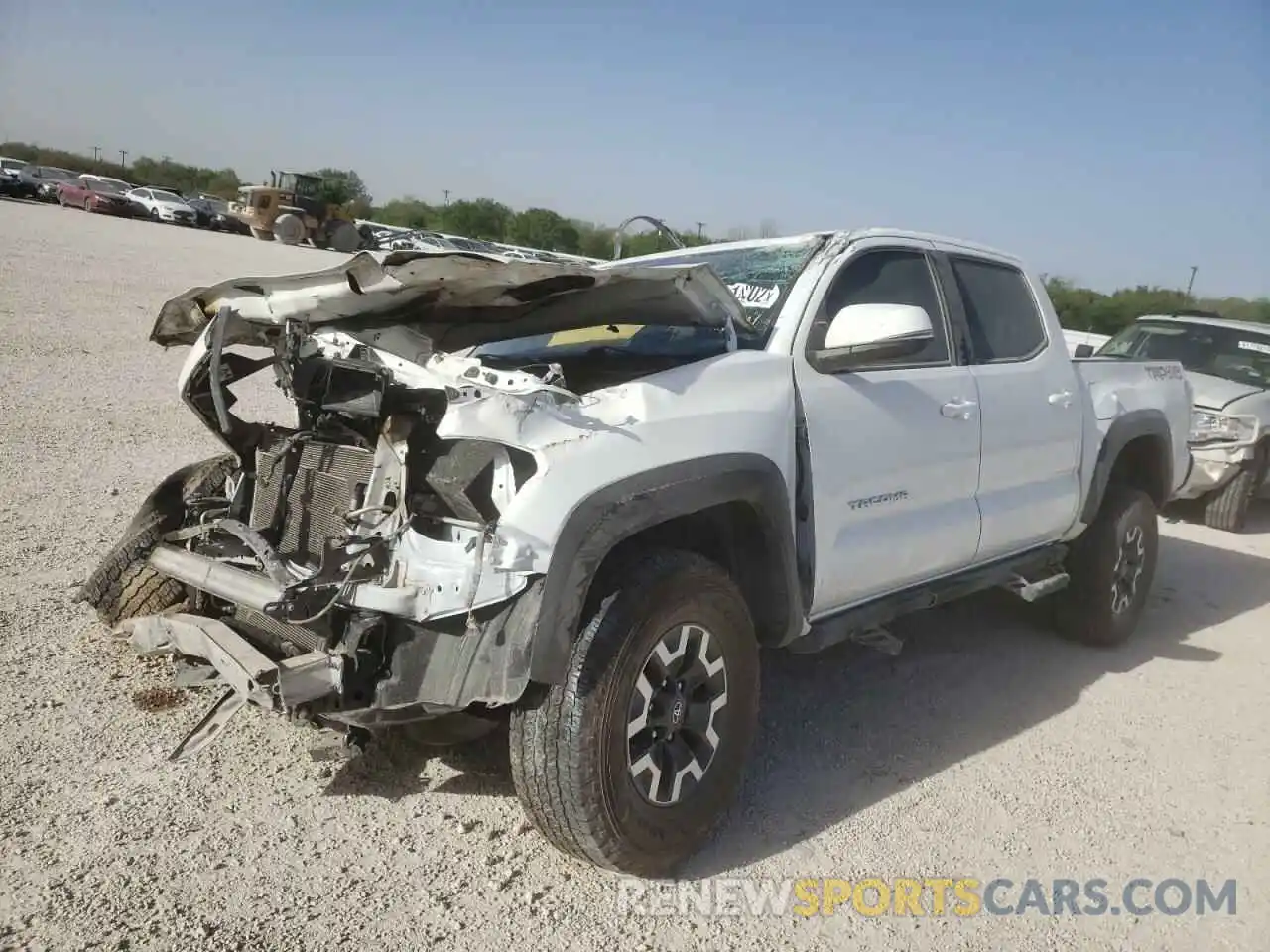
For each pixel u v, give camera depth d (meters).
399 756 3.66
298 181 40.34
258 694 2.84
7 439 7.09
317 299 3.12
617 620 2.87
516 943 2.74
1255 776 4.10
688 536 3.48
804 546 3.56
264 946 2.62
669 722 3.06
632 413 3.02
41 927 2.59
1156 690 4.97
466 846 3.16
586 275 2.89
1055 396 4.83
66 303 14.16
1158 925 3.09
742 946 2.84
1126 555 5.46
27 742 3.44
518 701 2.87
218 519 3.63
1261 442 8.77
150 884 2.81
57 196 45.84
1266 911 3.19
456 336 3.62
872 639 3.97
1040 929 3.03
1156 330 10.18
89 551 5.12
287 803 3.28
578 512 2.78
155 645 3.38
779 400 3.45
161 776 3.34
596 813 2.85
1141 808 3.78
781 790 3.72
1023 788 3.87
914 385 4.02
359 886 2.91
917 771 3.95
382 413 3.00
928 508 4.13
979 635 5.61
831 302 3.84
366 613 2.85
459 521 2.80
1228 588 7.03
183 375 3.50
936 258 4.42
